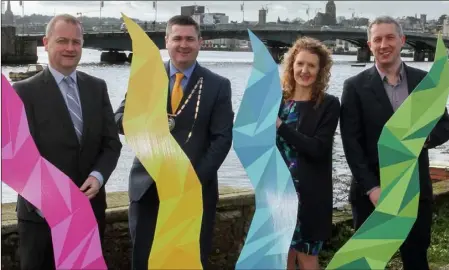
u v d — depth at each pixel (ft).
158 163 8.32
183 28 10.70
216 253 14.67
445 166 29.14
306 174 11.06
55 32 9.94
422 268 12.13
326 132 11.00
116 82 88.99
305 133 11.03
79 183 10.21
